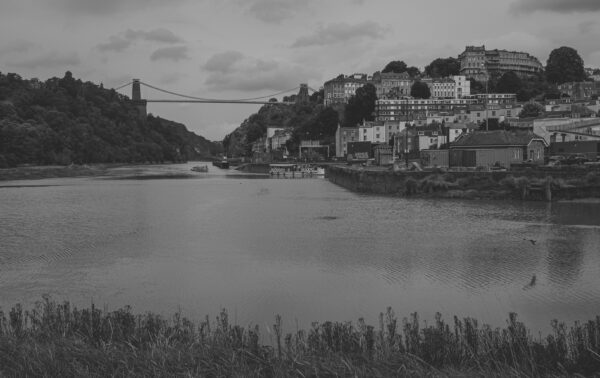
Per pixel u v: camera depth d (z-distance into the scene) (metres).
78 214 69.62
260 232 53.94
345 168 127.12
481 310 28.64
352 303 30.22
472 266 37.66
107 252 44.22
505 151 100.12
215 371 18.16
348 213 67.94
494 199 79.00
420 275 35.62
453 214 64.31
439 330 21.09
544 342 22.36
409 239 48.34
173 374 17.84
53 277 36.25
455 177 85.94
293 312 28.88
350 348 20.19
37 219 64.38
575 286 32.34
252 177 175.25
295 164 198.25
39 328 22.12
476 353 19.97
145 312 29.03
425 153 106.56
